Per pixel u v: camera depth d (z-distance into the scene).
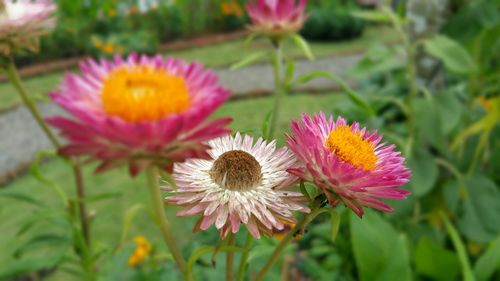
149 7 1.19
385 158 0.11
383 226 0.26
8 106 0.77
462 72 0.28
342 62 1.04
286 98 0.72
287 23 0.23
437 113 0.29
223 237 0.11
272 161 0.12
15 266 0.22
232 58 1.05
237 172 0.11
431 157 0.30
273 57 0.23
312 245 0.35
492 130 0.35
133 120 0.08
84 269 0.23
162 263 0.31
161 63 0.09
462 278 0.29
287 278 0.31
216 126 0.08
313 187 0.12
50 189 0.51
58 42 0.99
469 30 0.33
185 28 1.22
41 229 0.44
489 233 0.29
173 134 0.07
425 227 0.31
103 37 1.06
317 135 0.11
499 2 0.34
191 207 0.11
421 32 0.34
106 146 0.08
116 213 0.46
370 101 0.34
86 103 0.08
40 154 0.22
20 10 0.20
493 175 0.36
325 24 1.24
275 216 0.11
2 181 0.53
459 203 0.33
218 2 1.29
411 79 0.31
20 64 0.96
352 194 0.10
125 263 0.28
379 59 0.31
